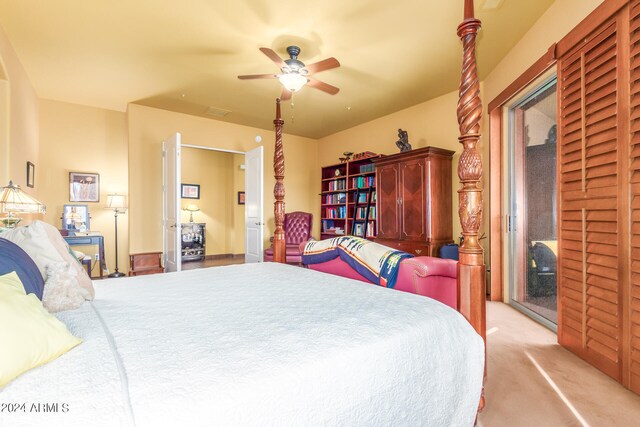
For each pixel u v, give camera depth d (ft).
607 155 6.28
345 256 6.78
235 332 3.30
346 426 2.84
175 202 14.47
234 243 25.67
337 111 16.66
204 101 15.26
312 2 8.30
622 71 5.84
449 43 10.25
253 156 17.65
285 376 2.60
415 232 13.65
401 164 14.33
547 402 5.59
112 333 3.22
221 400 2.25
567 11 7.66
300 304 4.35
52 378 2.27
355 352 3.09
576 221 7.20
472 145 5.08
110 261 16.55
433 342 3.81
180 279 6.11
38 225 4.57
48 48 10.47
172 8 8.54
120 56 11.05
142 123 15.94
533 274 10.33
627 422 5.05
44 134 15.03
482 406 5.21
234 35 9.78
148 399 2.13
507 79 11.00
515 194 11.42
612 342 6.27
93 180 16.12
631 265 5.73
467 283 4.95
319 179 22.76
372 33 9.70
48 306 3.79
